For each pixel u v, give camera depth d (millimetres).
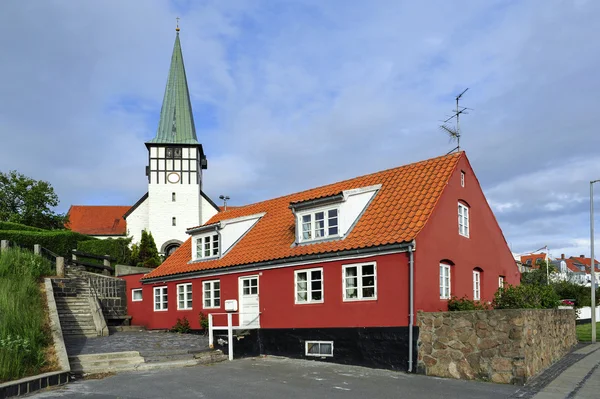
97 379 12609
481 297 18109
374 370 14023
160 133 52500
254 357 17344
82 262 29359
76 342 18422
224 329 19016
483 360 12281
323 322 16109
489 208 19422
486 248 18797
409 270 14102
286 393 10719
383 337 14406
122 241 43906
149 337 20547
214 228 22000
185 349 16875
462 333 12734
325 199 17125
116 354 15195
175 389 11148
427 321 13461
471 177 18281
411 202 16188
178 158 51812
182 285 23031
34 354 12375
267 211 22859
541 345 13812
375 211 16812
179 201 51250
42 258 24391
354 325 15211
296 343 16859
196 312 21844
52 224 48812
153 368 14453
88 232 55969
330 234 17219
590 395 10508
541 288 17516
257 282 18828
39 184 48000
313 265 16734
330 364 15234
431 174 17250
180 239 50625
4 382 10594
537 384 11664
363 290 15312
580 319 33625
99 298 26031
